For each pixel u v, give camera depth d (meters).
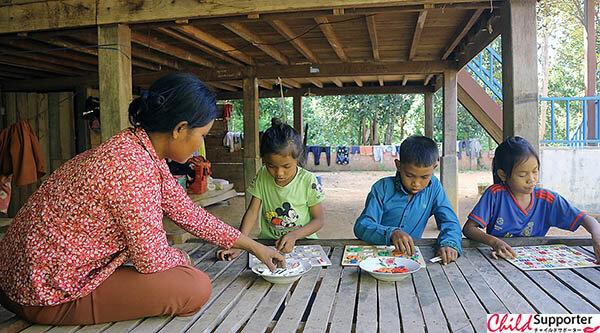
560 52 21.91
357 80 10.00
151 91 1.66
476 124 20.75
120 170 1.60
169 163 8.34
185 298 1.74
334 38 6.05
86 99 8.26
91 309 1.71
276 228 2.96
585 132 8.70
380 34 6.02
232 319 1.74
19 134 6.52
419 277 2.17
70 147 8.47
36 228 1.63
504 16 3.77
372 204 2.82
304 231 2.67
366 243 2.77
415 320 1.69
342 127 23.53
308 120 23.95
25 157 6.48
